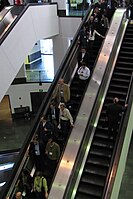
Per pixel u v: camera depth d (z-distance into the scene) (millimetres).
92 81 9703
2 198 6801
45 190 7402
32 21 13703
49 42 19969
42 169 8195
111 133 8641
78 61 10695
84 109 9031
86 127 8492
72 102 9820
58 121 9031
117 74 10625
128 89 9352
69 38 16422
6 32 11273
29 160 8016
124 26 12312
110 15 12555
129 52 11328
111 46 10656
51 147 7965
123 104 9688
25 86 18016
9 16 12547
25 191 7676
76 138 8375
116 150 7621
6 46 11094
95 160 8484
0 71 10664
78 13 15828
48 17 15148
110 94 10094
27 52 13078
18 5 13891
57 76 9367
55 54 17203
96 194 7828
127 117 7980
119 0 13711
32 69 18625
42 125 8234
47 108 8719
